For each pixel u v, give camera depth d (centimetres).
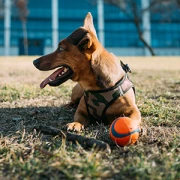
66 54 98
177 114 111
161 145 84
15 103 132
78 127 96
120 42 1129
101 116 101
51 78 101
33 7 1088
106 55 100
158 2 915
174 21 1151
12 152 80
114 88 97
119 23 1128
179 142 86
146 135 91
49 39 1100
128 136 82
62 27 1104
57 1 1104
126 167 72
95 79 97
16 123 105
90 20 111
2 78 218
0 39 1077
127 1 938
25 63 402
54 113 118
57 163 74
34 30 1089
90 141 83
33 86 175
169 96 146
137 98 138
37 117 112
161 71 304
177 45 1159
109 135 89
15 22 1083
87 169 71
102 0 1004
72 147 83
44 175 71
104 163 75
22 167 73
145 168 71
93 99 98
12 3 1055
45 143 86
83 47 96
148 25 1133
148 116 111
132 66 382
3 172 73
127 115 98
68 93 156
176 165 73
